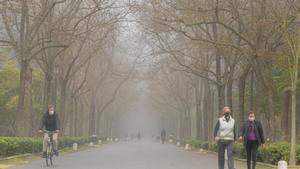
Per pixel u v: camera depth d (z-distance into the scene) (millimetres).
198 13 40562
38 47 51094
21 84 42094
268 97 41062
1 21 46781
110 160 36938
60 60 58531
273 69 55656
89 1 48156
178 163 34156
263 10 36906
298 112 70188
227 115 24375
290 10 35250
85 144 78375
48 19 44969
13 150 33531
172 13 41375
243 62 49250
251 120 24359
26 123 49281
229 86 50438
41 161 33500
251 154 25125
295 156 29094
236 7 37844
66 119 76812
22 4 40844
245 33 41281
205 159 40312
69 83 74062
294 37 35625
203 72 62219
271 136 40688
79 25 53688
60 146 52344
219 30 49406
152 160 37656
